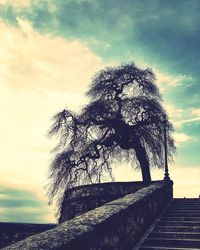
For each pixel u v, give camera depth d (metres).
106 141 25.67
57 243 4.92
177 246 9.03
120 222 7.93
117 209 8.00
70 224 6.18
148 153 25.88
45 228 16.23
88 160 25.94
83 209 20.84
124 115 26.47
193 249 8.34
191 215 12.31
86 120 25.89
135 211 9.45
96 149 25.70
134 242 9.08
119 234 7.84
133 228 9.12
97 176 26.19
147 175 24.59
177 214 12.52
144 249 8.69
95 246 6.24
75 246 5.26
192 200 16.42
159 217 12.27
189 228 10.34
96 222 6.42
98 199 20.39
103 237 6.71
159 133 25.58
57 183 25.44
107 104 26.03
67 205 22.23
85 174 25.86
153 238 9.48
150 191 12.05
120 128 25.53
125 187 19.78
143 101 26.03
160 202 13.68
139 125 25.73
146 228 10.58
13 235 15.25
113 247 7.34
